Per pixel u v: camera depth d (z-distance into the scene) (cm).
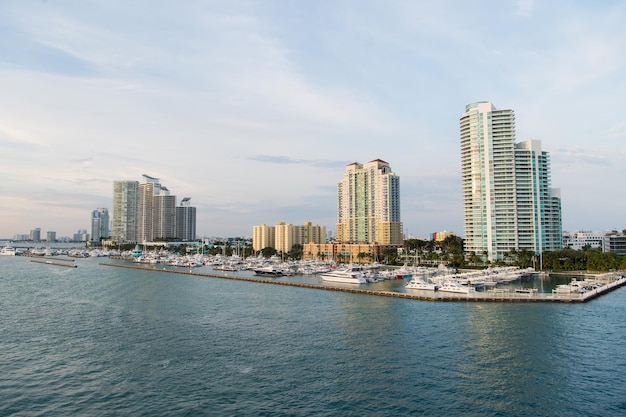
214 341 10169
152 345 9819
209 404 6744
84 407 6644
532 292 17125
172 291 18950
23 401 6862
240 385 7481
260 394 7112
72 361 8706
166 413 6444
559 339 10306
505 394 7169
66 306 14700
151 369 8250
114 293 18075
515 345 9806
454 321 12238
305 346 9769
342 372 8112
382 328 11444
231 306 14912
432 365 8506
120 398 6956
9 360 8762
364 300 16262
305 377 7862
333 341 10175
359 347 9688
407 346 9750
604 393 7231
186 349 9506
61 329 11275
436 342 10069
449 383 7606
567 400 6962
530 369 8288
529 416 6438
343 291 19112
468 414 6475
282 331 11150
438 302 15575
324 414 6431
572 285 19162
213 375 7944
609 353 9231
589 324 11806
